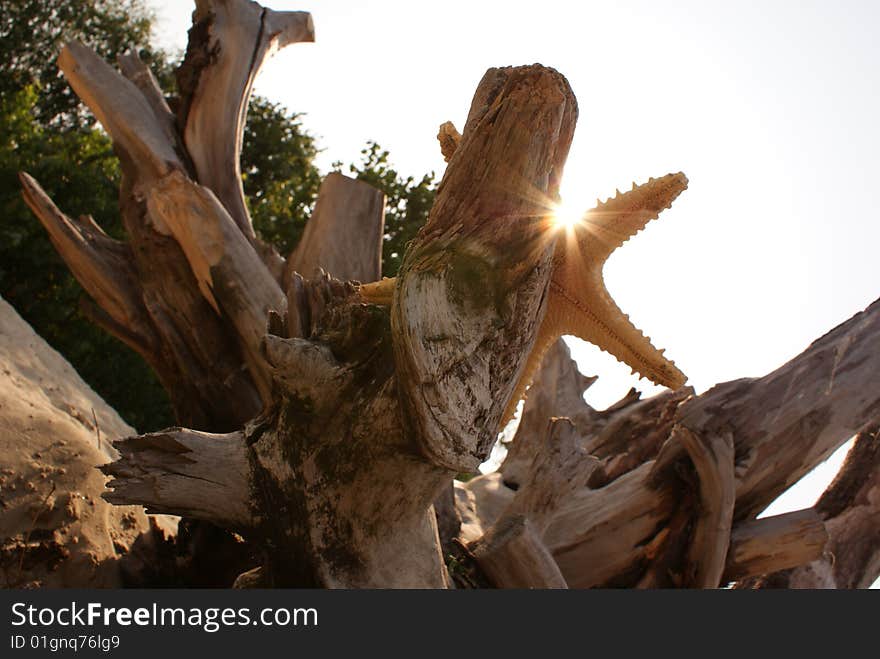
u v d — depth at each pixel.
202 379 7.30
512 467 8.65
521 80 4.30
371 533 4.82
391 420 4.57
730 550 6.62
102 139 19.52
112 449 7.88
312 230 7.49
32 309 15.53
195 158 7.86
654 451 7.95
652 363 4.85
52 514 6.14
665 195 4.49
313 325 5.17
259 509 4.89
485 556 5.59
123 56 8.37
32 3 24.48
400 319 4.17
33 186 7.54
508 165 4.35
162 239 7.22
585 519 6.82
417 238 4.52
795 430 6.82
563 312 4.91
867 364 7.16
